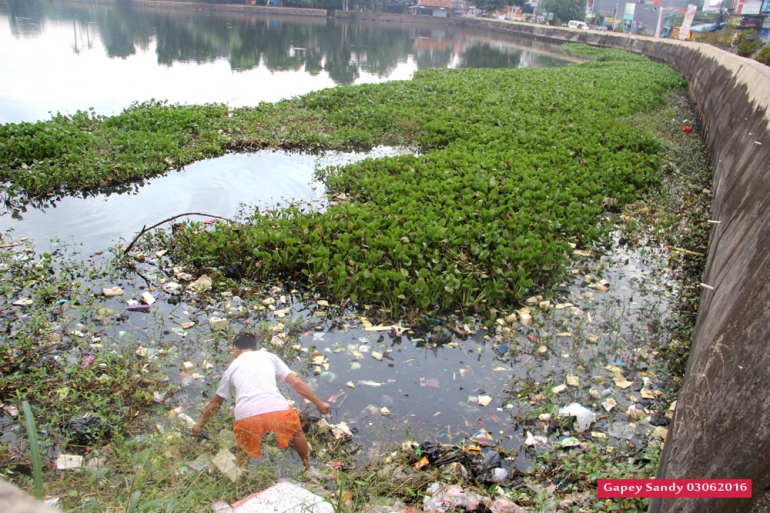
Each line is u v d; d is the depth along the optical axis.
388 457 4.51
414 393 5.47
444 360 6.04
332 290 7.27
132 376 5.19
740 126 10.79
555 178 11.07
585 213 9.64
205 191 11.03
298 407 5.13
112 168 11.23
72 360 5.49
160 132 13.86
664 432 4.89
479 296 7.08
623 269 8.34
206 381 5.37
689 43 33.06
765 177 6.08
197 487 3.61
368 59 36.75
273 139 14.38
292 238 8.00
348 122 16.33
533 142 13.70
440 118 16.31
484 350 6.25
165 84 23.09
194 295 7.07
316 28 55.94
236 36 43.22
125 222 9.42
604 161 12.59
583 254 8.69
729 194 8.16
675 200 11.11
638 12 69.56
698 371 4.03
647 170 12.10
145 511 3.00
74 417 4.66
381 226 8.56
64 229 9.03
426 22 79.94
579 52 48.25
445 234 8.21
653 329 6.65
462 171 11.16
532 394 5.43
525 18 83.50
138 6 65.75
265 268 7.50
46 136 12.23
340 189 10.99
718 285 5.47
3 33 36.66
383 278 7.11
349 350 6.13
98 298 6.84
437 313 6.95
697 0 75.81
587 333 6.58
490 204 9.62
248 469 4.04
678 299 7.45
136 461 3.93
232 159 13.21
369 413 5.14
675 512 3.09
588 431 4.96
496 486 4.23
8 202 9.99
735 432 2.94
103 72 25.02
